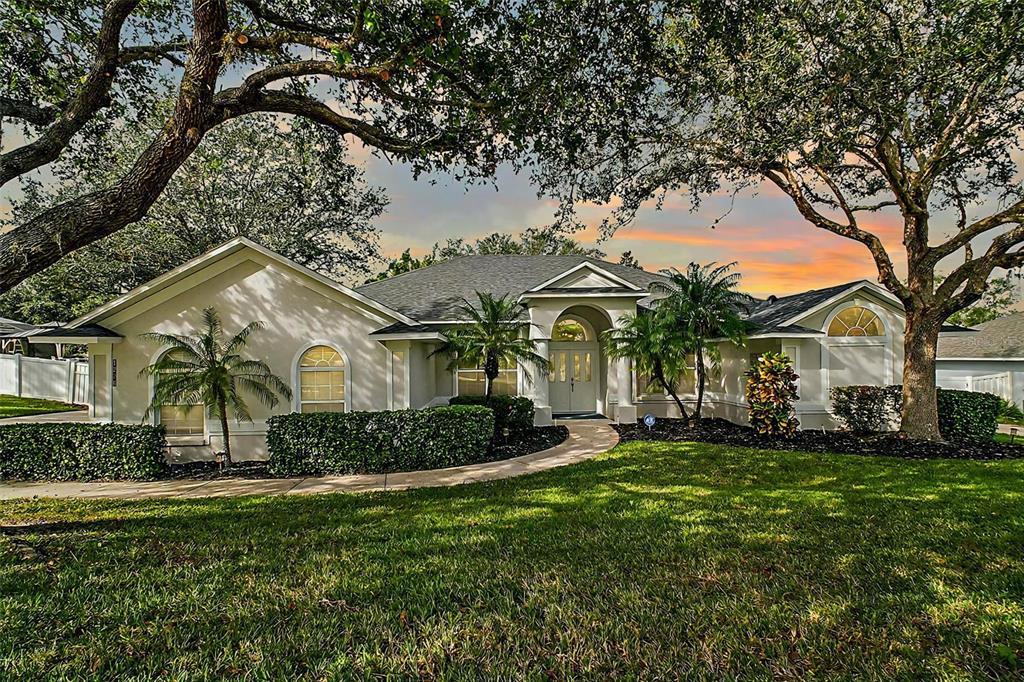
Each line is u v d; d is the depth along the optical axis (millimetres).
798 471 10172
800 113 11188
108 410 12273
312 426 10875
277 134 23688
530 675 3512
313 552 5922
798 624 4152
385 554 5840
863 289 15414
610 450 12555
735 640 3922
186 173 22844
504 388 17422
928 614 4289
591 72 8172
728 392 17281
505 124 7652
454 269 20781
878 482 9234
